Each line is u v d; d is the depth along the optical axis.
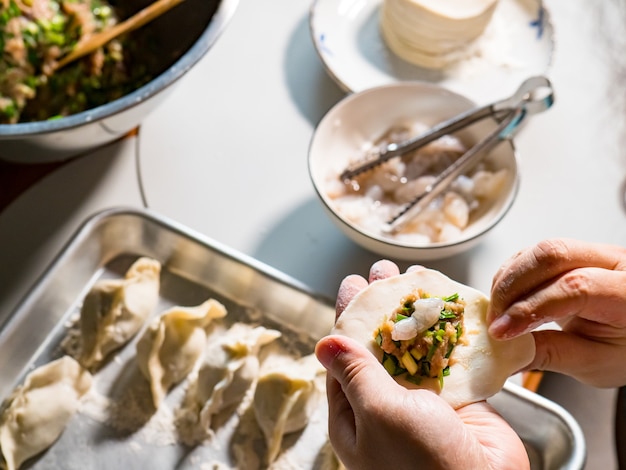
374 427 0.39
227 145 0.63
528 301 0.41
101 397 0.53
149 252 0.58
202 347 0.55
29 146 0.52
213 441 0.52
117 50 0.60
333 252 0.59
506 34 0.69
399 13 0.65
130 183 0.61
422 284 0.44
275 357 0.55
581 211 0.62
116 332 0.55
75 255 0.55
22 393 0.52
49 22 0.57
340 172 0.59
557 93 0.68
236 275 0.56
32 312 0.53
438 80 0.67
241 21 0.70
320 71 0.68
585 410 0.65
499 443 0.41
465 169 0.57
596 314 0.43
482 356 0.43
